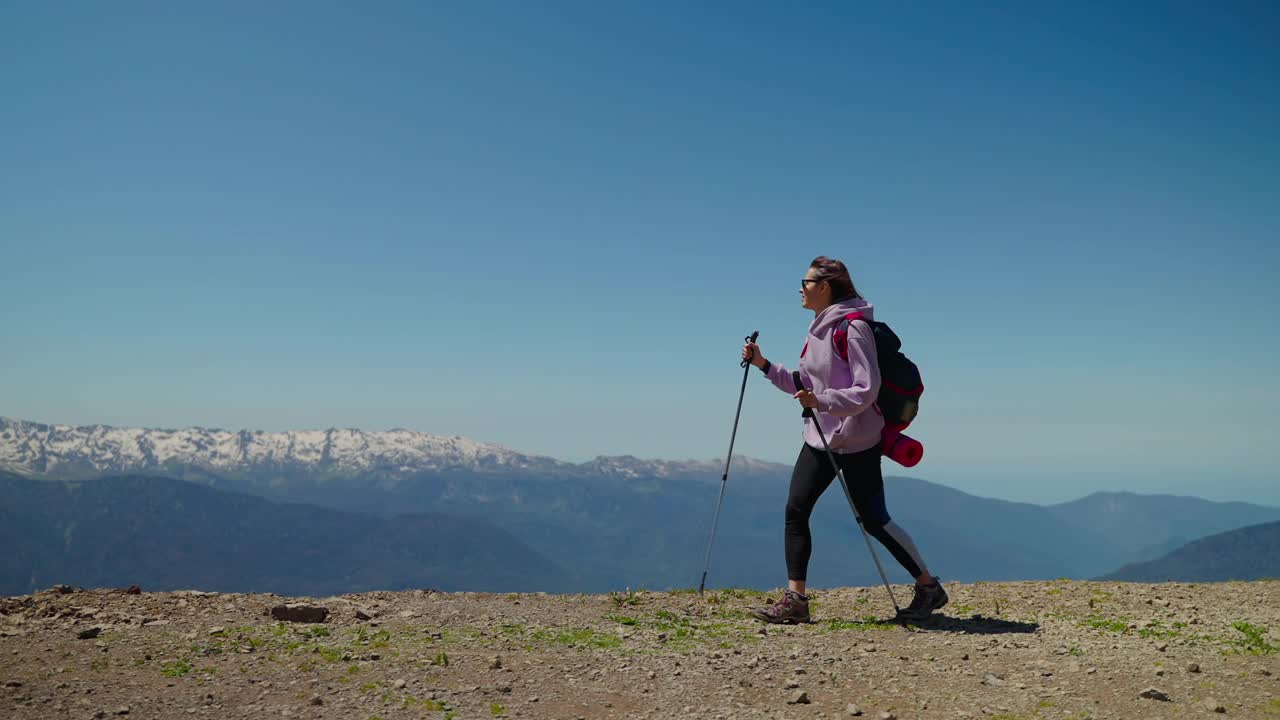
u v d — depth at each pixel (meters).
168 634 6.39
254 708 4.84
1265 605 8.22
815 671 5.82
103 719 4.54
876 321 7.39
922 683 5.53
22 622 6.74
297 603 7.84
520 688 5.41
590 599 9.06
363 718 4.73
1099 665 5.85
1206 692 5.22
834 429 7.34
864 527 7.54
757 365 7.95
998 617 7.89
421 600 8.68
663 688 5.46
